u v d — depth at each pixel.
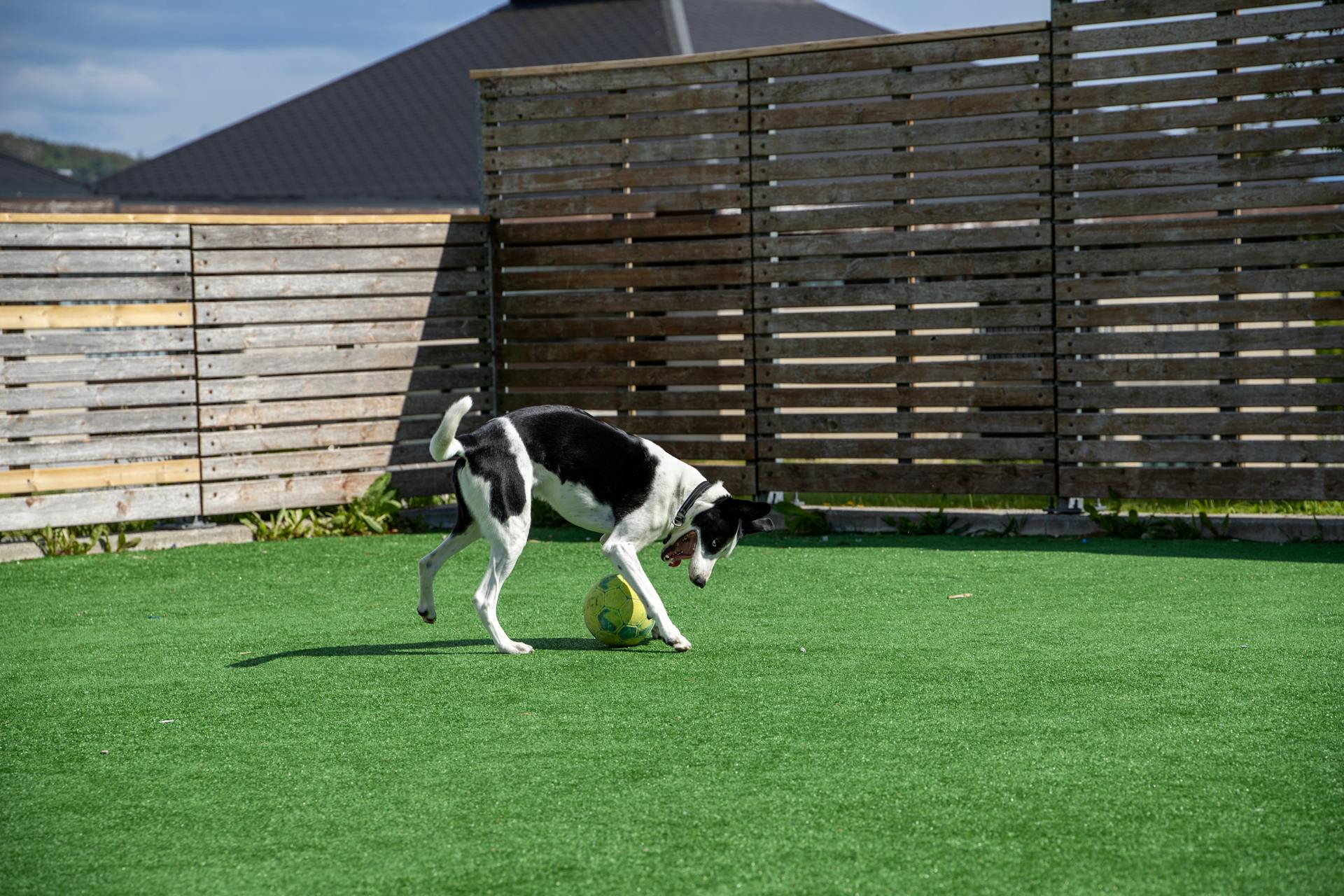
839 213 9.27
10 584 7.67
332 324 9.78
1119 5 8.52
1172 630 5.85
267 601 7.07
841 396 9.41
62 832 3.52
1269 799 3.55
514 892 3.03
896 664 5.26
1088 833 3.32
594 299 9.98
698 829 3.40
